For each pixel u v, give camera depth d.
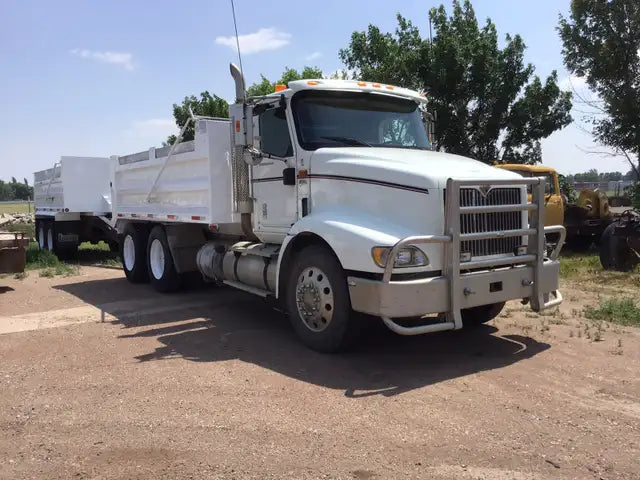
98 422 4.27
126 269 11.12
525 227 6.05
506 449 3.76
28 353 6.12
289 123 6.65
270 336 6.73
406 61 19.42
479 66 19.55
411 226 5.52
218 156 7.75
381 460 3.62
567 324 7.06
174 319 7.71
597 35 17.58
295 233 6.14
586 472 3.46
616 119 17.64
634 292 9.11
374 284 5.18
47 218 16.28
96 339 6.67
